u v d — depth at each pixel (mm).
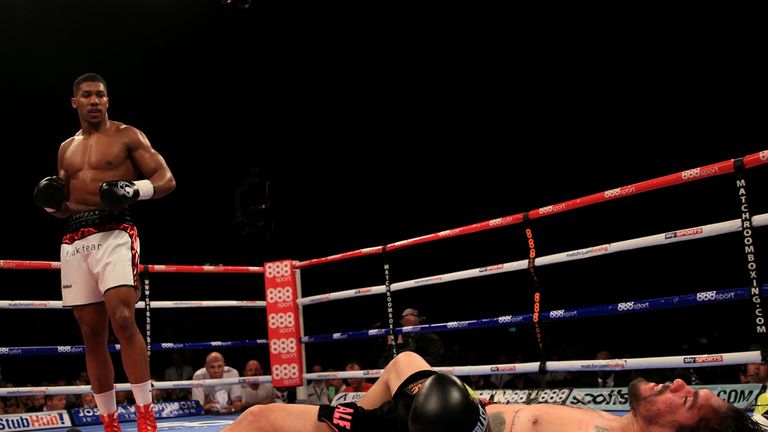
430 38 11492
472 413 1735
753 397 3604
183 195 12031
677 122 10797
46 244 11234
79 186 3201
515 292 12906
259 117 12023
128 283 3066
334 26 11102
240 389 6734
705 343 10992
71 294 3168
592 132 11586
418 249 13492
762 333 3158
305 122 12328
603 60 11180
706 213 11273
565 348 11203
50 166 10672
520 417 2182
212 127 11789
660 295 11828
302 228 13062
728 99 10258
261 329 13141
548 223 12641
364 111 12414
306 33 11117
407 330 4867
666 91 10812
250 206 10242
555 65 11531
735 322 11148
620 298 12148
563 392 4336
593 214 12305
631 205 11969
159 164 3307
